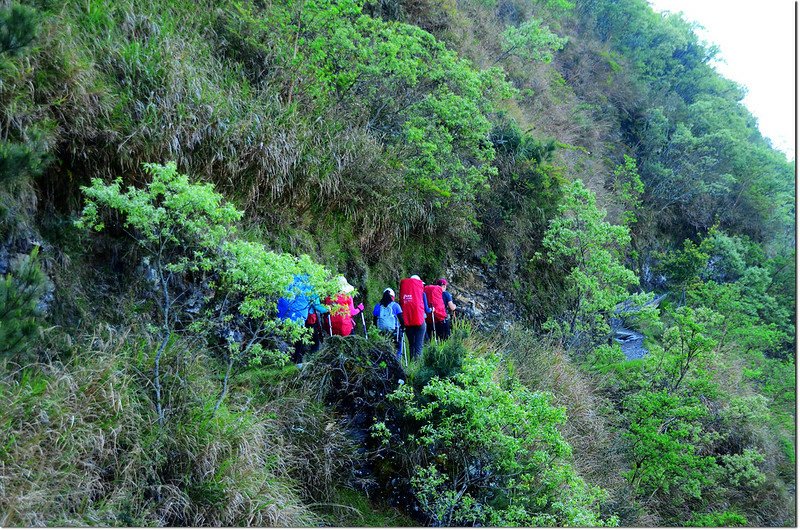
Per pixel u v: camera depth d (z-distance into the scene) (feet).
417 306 31.99
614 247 62.23
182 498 18.30
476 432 23.73
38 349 19.44
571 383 38.11
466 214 42.50
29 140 20.38
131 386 19.97
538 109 69.15
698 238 81.97
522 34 57.82
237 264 21.56
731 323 59.06
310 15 36.17
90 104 23.63
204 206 19.79
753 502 41.27
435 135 40.16
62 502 16.34
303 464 23.12
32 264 17.25
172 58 28.17
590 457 34.01
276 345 27.68
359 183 35.40
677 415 36.11
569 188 47.42
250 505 19.22
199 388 21.76
